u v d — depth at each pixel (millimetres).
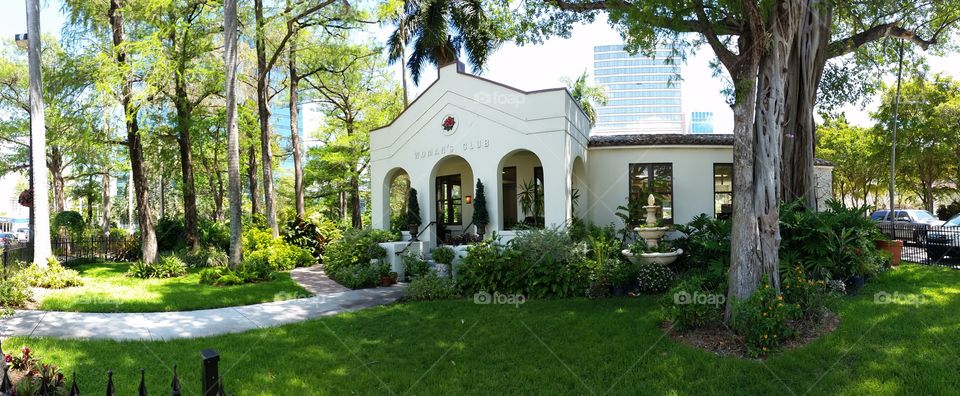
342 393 5219
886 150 27562
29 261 14844
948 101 24641
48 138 16703
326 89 25938
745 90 7086
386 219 16469
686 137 14781
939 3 10969
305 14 15758
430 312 8945
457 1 21594
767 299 6328
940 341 6238
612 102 28609
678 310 7023
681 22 7973
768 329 6020
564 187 12211
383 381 5555
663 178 14852
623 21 8961
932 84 25656
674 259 10789
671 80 9555
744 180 7133
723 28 7973
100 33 16641
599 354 6328
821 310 7199
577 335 7168
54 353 6387
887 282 9961
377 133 16781
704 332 6934
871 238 11039
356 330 7727
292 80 20969
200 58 18000
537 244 10648
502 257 10688
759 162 7234
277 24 17203
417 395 5184
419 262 12773
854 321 7141
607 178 15031
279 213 21984
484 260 10695
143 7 15562
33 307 9391
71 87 15453
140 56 15023
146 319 8586
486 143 13586
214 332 7750
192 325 8188
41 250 12391
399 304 9859
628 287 10305
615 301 9445
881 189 39250
